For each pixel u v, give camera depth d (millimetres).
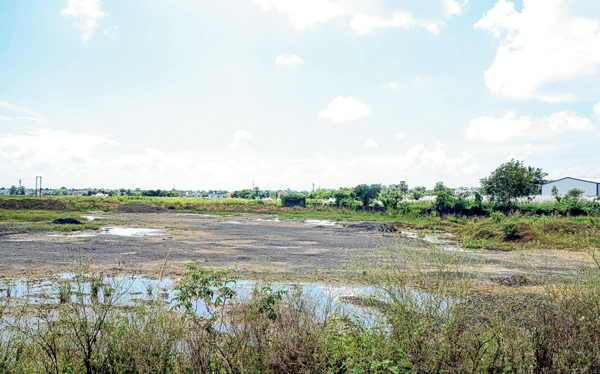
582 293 3512
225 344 3545
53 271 9141
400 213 33625
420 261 4043
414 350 3004
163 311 3971
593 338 3102
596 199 31812
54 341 3375
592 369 2908
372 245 14891
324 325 3730
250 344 3498
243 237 17828
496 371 2896
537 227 16766
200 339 3508
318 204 51438
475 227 19172
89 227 20703
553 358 3045
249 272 9312
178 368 3232
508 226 15914
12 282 7910
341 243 15711
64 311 3756
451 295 3367
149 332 3492
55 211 37938
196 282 4160
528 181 28875
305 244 15375
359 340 3443
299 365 3189
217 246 14422
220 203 58156
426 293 3408
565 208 24734
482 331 3170
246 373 3078
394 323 3350
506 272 9000
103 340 3426
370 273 4086
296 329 3570
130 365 3256
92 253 12102
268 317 3740
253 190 101812
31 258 10891
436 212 30031
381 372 2938
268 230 21750
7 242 14312
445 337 3059
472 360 2928
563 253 10203
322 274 9102
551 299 3643
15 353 3312
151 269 9547
